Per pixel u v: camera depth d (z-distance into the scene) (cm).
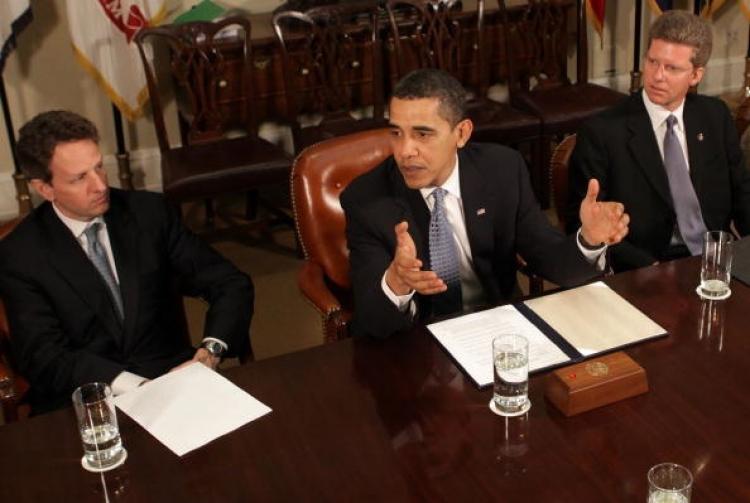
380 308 177
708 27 236
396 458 143
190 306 355
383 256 199
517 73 448
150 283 216
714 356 165
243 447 148
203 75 383
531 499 132
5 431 156
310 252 237
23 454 150
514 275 223
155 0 396
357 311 195
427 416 153
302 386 164
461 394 158
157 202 222
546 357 167
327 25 385
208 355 211
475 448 144
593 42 503
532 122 391
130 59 398
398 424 151
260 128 446
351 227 206
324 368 169
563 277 201
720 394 154
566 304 185
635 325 176
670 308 182
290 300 354
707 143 250
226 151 371
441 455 143
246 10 441
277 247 399
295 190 236
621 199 250
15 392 199
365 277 196
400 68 394
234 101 401
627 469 137
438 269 208
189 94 382
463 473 138
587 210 187
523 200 213
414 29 415
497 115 394
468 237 211
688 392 154
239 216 431
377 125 386
